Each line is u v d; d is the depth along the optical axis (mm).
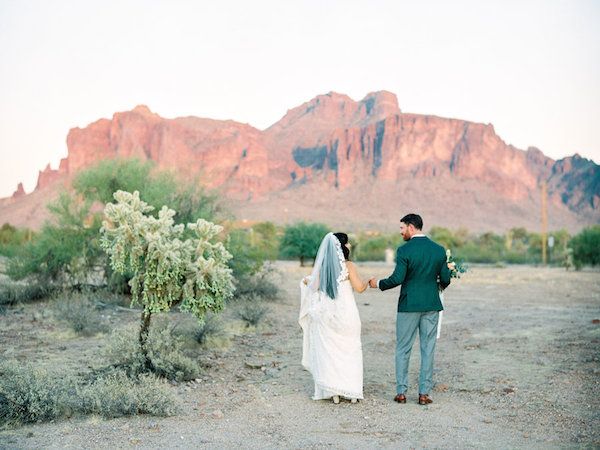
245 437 5117
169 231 7434
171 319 11398
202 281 7195
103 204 14891
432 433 5223
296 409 6016
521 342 9883
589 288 22625
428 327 6254
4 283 15211
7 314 12250
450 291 21516
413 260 6195
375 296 19578
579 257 42000
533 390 6656
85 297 12727
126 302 13508
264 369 7859
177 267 7117
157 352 7285
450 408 6027
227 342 9500
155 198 14383
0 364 6590
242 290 15695
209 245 7414
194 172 15750
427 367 6234
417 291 6211
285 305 15383
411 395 6598
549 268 44906
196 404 6199
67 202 14602
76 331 9984
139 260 7227
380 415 5785
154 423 5492
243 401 6316
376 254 62781
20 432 5184
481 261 63094
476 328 11734
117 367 7027
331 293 6305
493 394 6535
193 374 7336
